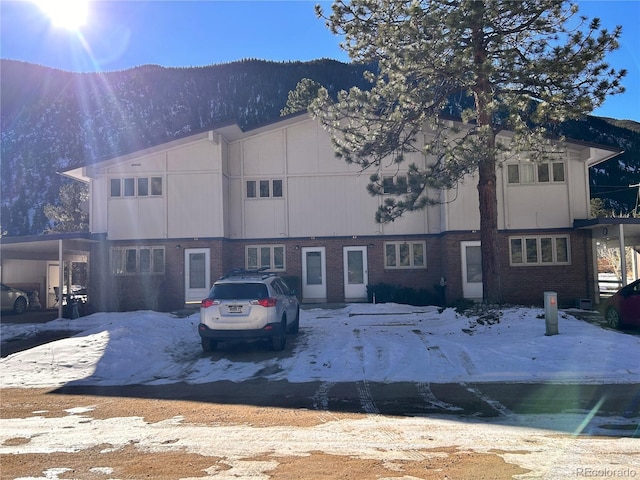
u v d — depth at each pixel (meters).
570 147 21.09
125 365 11.70
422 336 13.77
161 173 22.14
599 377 9.64
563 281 21.11
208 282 21.72
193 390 9.51
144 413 7.76
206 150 22.14
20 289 25.38
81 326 17.72
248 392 9.25
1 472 5.28
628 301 13.74
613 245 24.44
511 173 21.58
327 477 5.06
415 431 6.67
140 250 22.05
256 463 5.49
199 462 5.54
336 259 22.75
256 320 12.29
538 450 5.82
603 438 6.27
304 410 7.88
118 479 5.07
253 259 22.92
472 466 5.33
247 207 23.02
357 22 15.05
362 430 6.73
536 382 9.52
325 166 23.02
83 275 33.06
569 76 13.81
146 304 21.70
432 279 22.47
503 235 21.41
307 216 22.92
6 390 9.65
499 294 15.47
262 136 23.12
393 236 22.70
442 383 9.70
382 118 15.80
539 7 13.39
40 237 20.48
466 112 14.34
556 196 21.41
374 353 11.91
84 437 6.51
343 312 19.56
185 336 14.86
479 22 13.13
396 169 22.64
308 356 12.14
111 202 22.20
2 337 16.38
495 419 7.22
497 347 11.88
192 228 21.94
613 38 13.92
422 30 13.73
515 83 14.29
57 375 10.88
